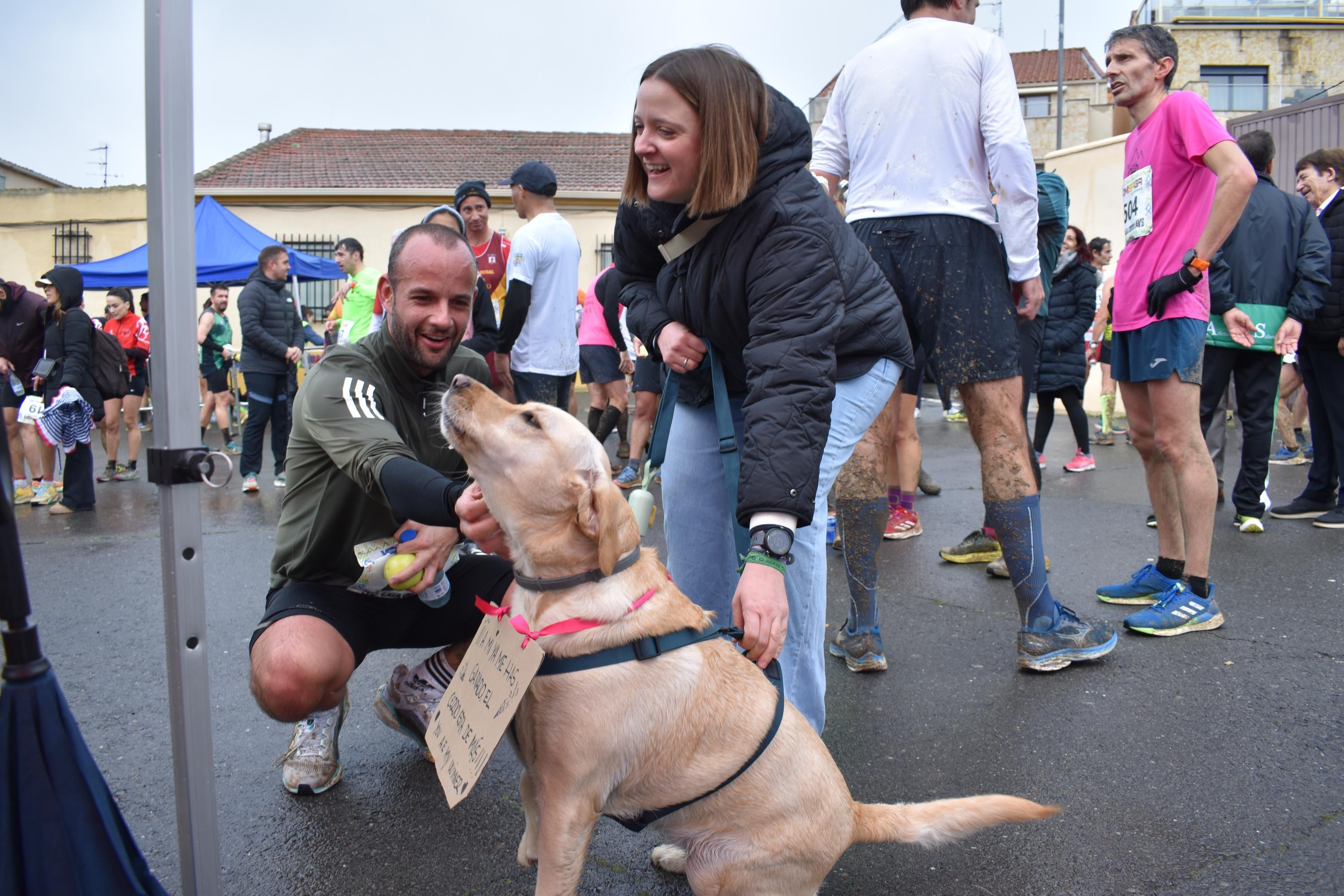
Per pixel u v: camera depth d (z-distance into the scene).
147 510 6.84
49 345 6.78
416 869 2.16
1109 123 27.67
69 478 6.73
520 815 2.41
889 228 3.17
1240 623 3.74
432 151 22.88
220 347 10.59
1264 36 27.11
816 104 24.88
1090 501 6.25
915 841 1.98
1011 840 2.29
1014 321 3.17
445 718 1.95
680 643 1.88
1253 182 3.23
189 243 1.52
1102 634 3.34
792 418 1.90
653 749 1.83
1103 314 9.06
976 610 4.00
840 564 4.82
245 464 7.30
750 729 1.90
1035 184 3.06
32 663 1.37
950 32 3.09
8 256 21.55
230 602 4.27
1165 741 2.75
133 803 2.44
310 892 2.08
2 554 1.32
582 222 19.12
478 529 1.98
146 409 13.23
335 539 2.37
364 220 18.45
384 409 2.38
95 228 21.58
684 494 2.47
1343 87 21.44
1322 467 5.52
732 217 2.02
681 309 2.22
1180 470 3.64
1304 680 3.15
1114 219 12.63
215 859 1.62
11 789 1.34
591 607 1.83
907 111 3.12
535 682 1.80
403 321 2.33
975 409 3.25
